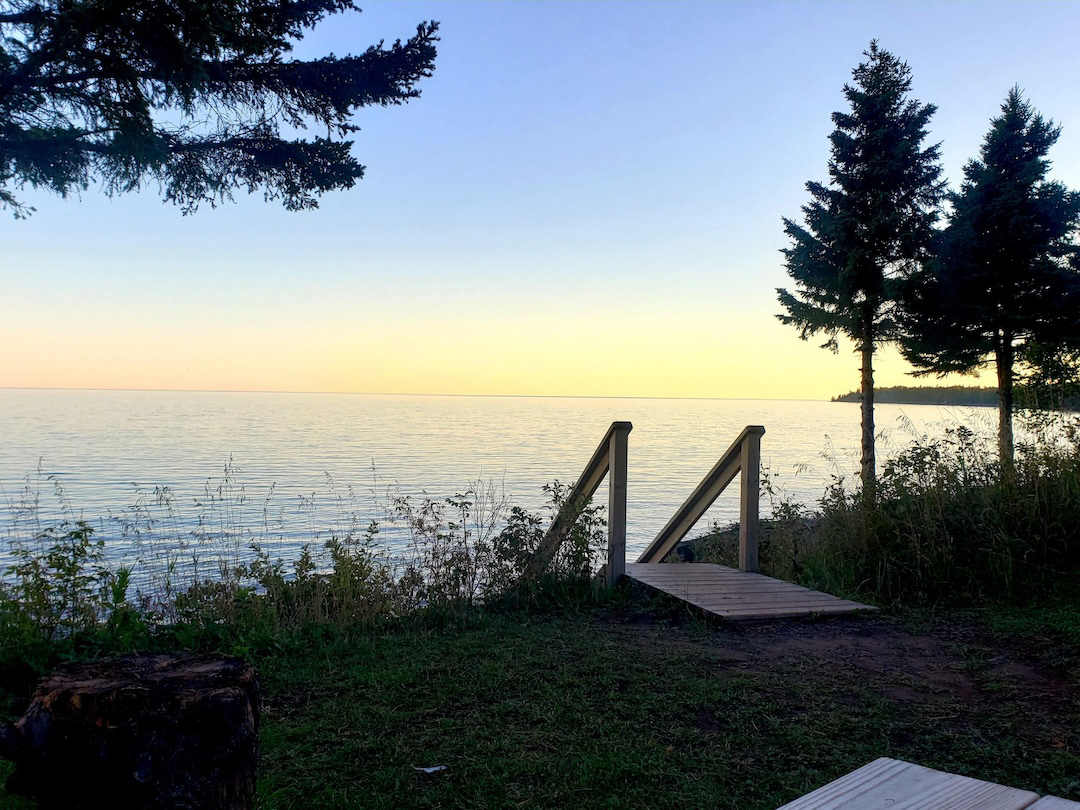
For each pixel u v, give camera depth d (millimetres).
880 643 4656
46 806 1806
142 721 1769
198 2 4586
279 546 8242
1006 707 3561
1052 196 14352
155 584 5516
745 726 3357
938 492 6324
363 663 4277
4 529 6738
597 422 127750
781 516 7906
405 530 8016
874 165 12539
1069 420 6641
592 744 3162
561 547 6215
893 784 1289
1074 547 5793
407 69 6301
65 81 4750
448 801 2691
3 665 4047
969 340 14086
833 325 12922
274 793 2715
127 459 41562
